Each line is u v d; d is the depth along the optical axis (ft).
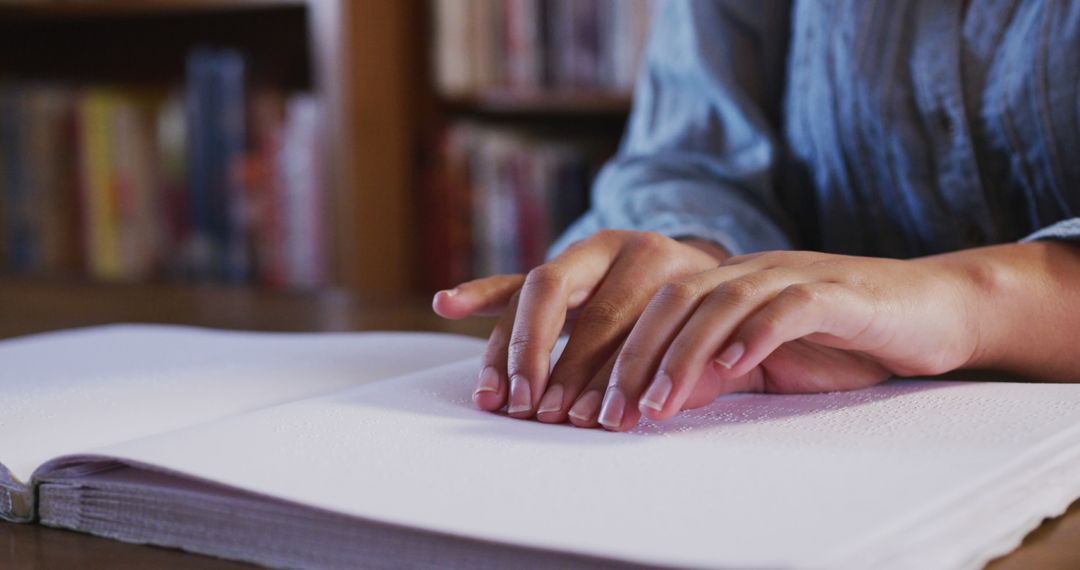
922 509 1.01
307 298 3.51
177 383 1.75
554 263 1.67
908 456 1.20
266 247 5.53
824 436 1.31
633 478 1.13
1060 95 2.31
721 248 2.32
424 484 1.12
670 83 3.13
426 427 1.37
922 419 1.39
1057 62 2.30
